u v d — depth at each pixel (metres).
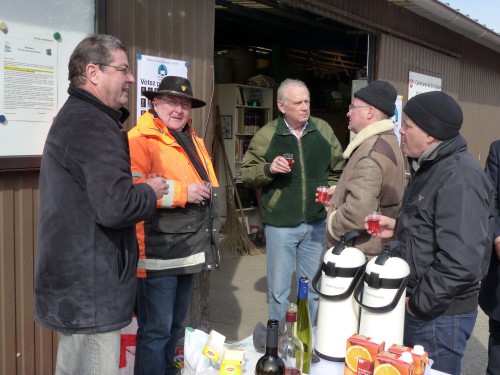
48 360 3.02
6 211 2.78
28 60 2.74
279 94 3.71
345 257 1.96
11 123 2.70
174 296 2.89
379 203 2.70
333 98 8.45
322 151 3.76
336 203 2.79
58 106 2.89
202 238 2.91
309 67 8.25
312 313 3.79
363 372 1.73
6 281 2.80
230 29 7.16
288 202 3.68
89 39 2.07
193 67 3.76
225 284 5.68
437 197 2.07
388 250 1.93
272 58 7.90
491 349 2.81
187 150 2.93
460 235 1.97
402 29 6.35
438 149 2.13
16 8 2.67
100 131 1.92
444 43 7.58
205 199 2.93
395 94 2.83
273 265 3.75
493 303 2.72
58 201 1.93
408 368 1.59
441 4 6.06
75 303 1.93
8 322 2.83
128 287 2.05
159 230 2.74
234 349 1.87
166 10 3.52
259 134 3.86
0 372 2.81
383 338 1.86
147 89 3.44
